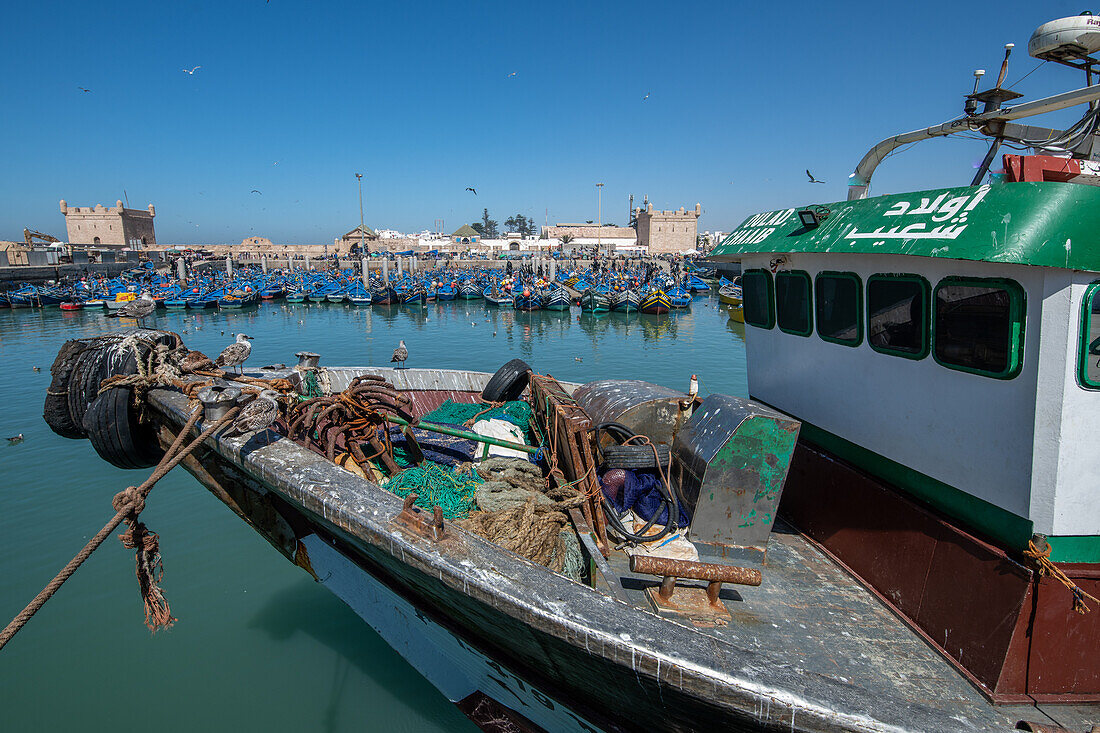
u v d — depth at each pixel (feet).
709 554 14.11
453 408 23.26
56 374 19.58
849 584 13.84
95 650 20.45
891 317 12.91
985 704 10.39
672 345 95.91
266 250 299.17
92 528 28.89
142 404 17.94
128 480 34.58
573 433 15.57
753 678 8.45
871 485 13.69
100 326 114.01
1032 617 10.15
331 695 18.69
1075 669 10.41
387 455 17.72
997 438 10.69
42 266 169.48
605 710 11.50
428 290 172.04
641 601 12.25
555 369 75.92
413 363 79.71
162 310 142.82
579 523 13.91
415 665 16.39
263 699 18.40
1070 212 9.50
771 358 18.31
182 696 18.42
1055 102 12.93
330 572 17.19
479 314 142.51
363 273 187.01
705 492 13.71
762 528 14.06
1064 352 9.43
